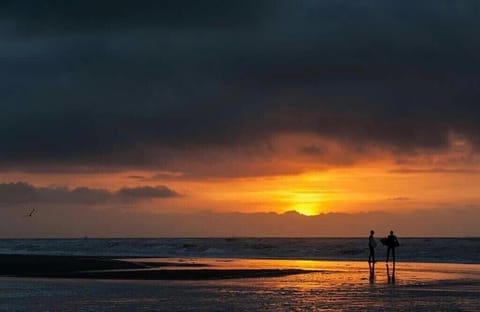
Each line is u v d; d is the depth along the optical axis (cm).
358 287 3206
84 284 3400
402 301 2627
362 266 5241
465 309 2383
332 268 4897
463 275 4075
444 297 2759
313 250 8806
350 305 2492
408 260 6481
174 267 4925
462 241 10062
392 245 4400
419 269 4772
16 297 2778
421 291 3014
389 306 2467
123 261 5669
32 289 3130
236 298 2736
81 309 2380
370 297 2769
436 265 5428
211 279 3728
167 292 2980
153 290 3073
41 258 6412
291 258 7119
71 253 8931
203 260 6469
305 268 4900
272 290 3070
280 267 5050
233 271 4391
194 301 2628
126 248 10606
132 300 2664
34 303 2564
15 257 6700
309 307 2438
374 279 3722
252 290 3070
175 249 9875
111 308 2409
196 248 9962
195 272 4278
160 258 6969
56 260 5888
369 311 2330
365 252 7925
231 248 9712
